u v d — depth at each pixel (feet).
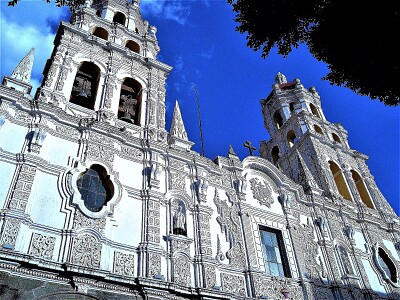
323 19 38.55
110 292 47.03
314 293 66.33
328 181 95.30
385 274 81.10
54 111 59.31
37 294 42.29
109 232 53.26
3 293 40.32
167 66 84.79
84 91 70.23
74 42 74.95
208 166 72.02
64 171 54.85
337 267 74.59
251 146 84.12
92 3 95.35
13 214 46.03
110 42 79.25
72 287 44.83
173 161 68.13
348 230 83.35
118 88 74.95
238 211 69.36
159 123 73.82
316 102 126.41
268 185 79.46
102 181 58.70
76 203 52.24
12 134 54.08
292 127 116.06
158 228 57.00
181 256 56.34
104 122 63.52
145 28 100.32
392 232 94.02
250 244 65.05
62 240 48.21
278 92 129.18
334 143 110.01
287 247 70.44
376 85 37.96
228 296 55.47
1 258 41.65
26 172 50.75
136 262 52.42
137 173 62.80
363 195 105.81
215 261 58.85
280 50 43.34
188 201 64.18
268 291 61.05
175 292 51.49
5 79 59.67
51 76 66.64
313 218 80.79
